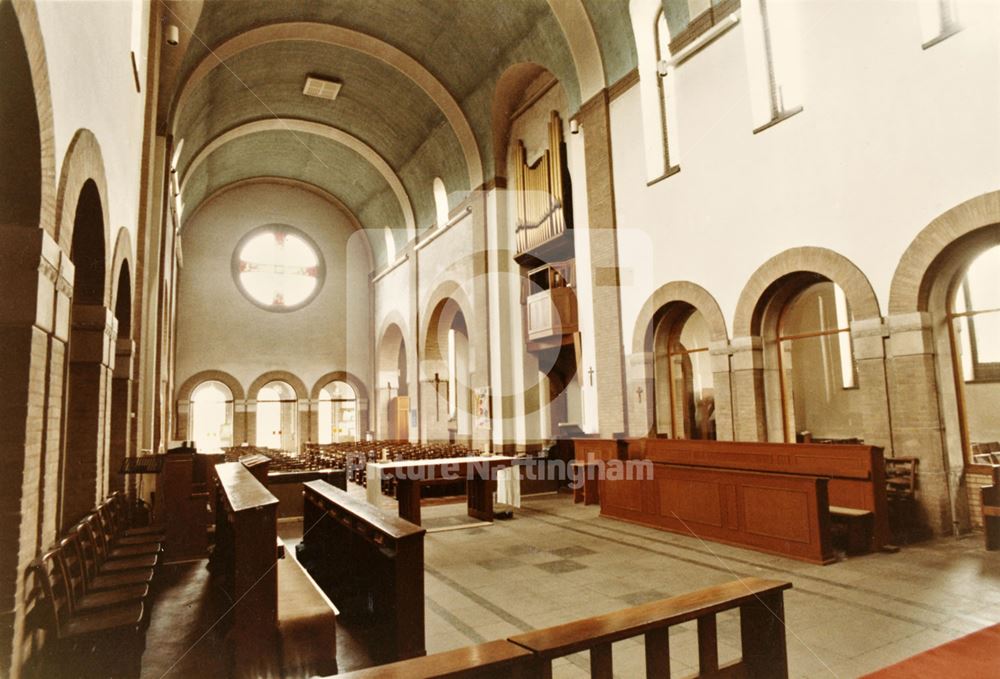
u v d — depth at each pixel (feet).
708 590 9.62
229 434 78.48
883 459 22.35
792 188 28.40
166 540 22.39
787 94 29.27
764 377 30.60
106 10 17.08
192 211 76.18
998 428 36.52
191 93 47.98
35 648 11.23
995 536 20.83
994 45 21.49
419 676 6.46
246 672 11.59
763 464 25.93
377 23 50.29
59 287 12.30
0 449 10.57
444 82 53.31
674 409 37.01
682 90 34.47
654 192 36.14
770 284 29.40
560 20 40.04
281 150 73.77
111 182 18.79
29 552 11.00
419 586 12.94
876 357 25.05
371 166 70.69
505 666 6.96
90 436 18.72
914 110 23.84
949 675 7.79
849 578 18.35
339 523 18.44
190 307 76.13
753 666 9.77
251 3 44.88
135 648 12.05
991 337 36.37
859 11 25.91
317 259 82.12
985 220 21.59
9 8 8.39
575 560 22.33
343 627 15.16
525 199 48.32
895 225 24.41
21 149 10.51
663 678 8.64
